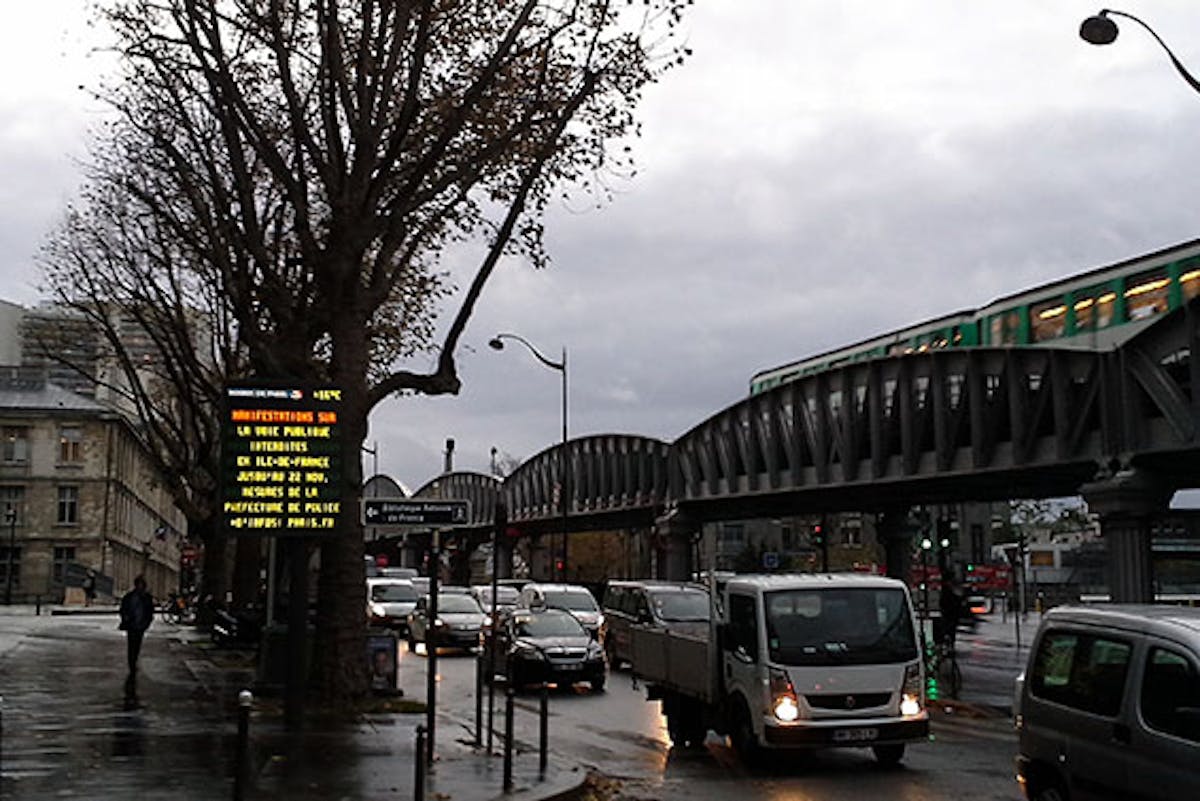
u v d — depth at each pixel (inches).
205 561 1689.2
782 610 541.0
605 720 767.7
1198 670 293.7
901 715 532.1
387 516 744.3
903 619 548.4
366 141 729.6
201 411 1417.3
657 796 484.4
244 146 1011.9
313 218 1040.2
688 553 2003.0
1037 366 1203.9
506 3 738.2
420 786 401.4
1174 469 1133.1
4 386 3198.8
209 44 764.0
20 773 476.1
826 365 1863.9
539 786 468.8
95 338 1884.8
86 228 1360.7
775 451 1662.2
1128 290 1213.1
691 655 609.0
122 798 425.1
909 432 1385.3
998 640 1625.2
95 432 3166.8
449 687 971.9
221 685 853.8
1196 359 1011.9
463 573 3223.4
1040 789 357.1
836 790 497.0
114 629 1665.8
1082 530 4271.7
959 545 3806.6
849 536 4215.1
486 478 3152.1
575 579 4131.4
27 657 1080.2
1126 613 333.4
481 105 738.8
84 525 3125.0
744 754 550.3
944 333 1537.9
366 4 727.7
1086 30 743.7
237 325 1304.1
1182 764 291.6
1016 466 1221.1
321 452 615.8
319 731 613.6
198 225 1049.5
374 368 1105.4
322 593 730.8
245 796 408.5
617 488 2297.0
